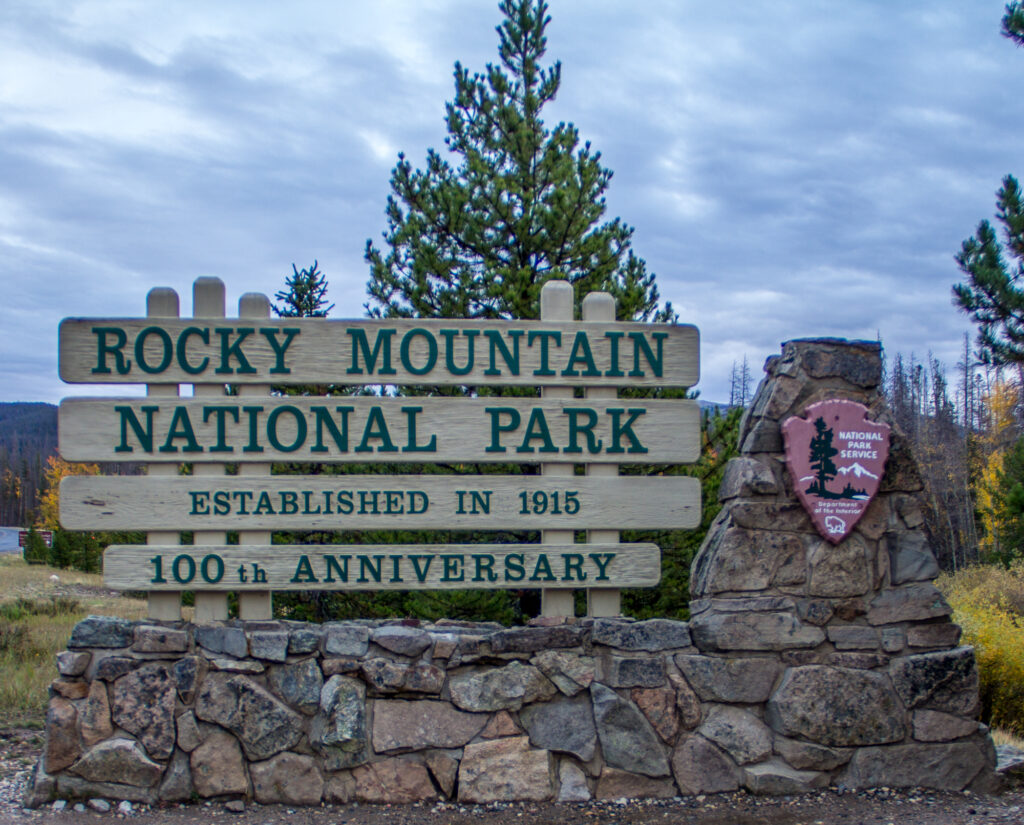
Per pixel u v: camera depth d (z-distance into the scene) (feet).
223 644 16.57
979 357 51.01
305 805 16.22
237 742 16.37
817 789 17.04
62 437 17.22
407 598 27.66
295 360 17.79
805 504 17.57
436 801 16.46
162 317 17.60
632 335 18.51
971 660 17.61
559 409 18.20
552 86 31.50
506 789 16.51
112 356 17.48
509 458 18.03
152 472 17.65
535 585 17.95
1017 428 117.91
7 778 17.66
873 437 17.87
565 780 16.65
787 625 17.43
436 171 30.71
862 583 17.69
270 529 17.57
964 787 17.28
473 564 17.87
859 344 18.25
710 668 17.22
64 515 17.04
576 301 27.63
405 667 16.69
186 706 16.38
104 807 15.80
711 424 27.94
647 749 16.88
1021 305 47.29
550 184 29.86
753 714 17.25
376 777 16.43
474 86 31.09
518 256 29.09
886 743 17.30
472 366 18.12
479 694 16.76
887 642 17.54
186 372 17.57
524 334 18.26
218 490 17.42
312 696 16.55
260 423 17.62
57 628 38.65
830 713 17.24
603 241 28.81
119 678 16.35
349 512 17.65
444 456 17.94
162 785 16.12
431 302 28.71
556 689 16.96
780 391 18.08
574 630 17.13
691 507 18.33
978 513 114.62
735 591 17.47
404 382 17.98
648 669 17.11
